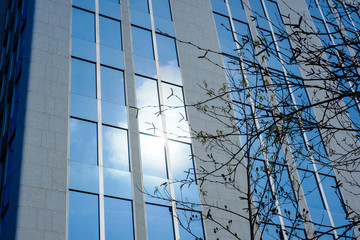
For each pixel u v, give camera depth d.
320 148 29.19
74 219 20.88
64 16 27.25
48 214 20.25
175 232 22.56
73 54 26.02
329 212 27.19
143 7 30.56
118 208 22.14
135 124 25.27
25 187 20.45
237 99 28.39
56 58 25.28
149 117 25.92
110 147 23.86
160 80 27.77
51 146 22.20
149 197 23.11
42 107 23.17
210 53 30.59
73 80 25.14
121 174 23.19
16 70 26.20
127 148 24.30
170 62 28.92
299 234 25.20
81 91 25.00
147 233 22.02
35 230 19.59
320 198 27.58
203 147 26.05
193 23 31.72
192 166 25.20
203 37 31.30
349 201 28.34
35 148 21.73
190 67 29.25
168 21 30.78
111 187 22.55
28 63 24.42
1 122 26.59
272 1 36.72
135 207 22.45
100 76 26.06
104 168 22.97
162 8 31.23
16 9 30.58
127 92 26.22
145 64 27.98
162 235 22.28
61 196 21.05
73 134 23.31
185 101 27.55
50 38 25.86
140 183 23.36
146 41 29.09
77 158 22.66
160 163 24.62
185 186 24.27
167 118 26.36
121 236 21.47
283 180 26.48
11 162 22.97
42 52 25.06
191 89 28.23
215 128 27.00
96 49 26.97
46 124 22.73
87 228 20.95
